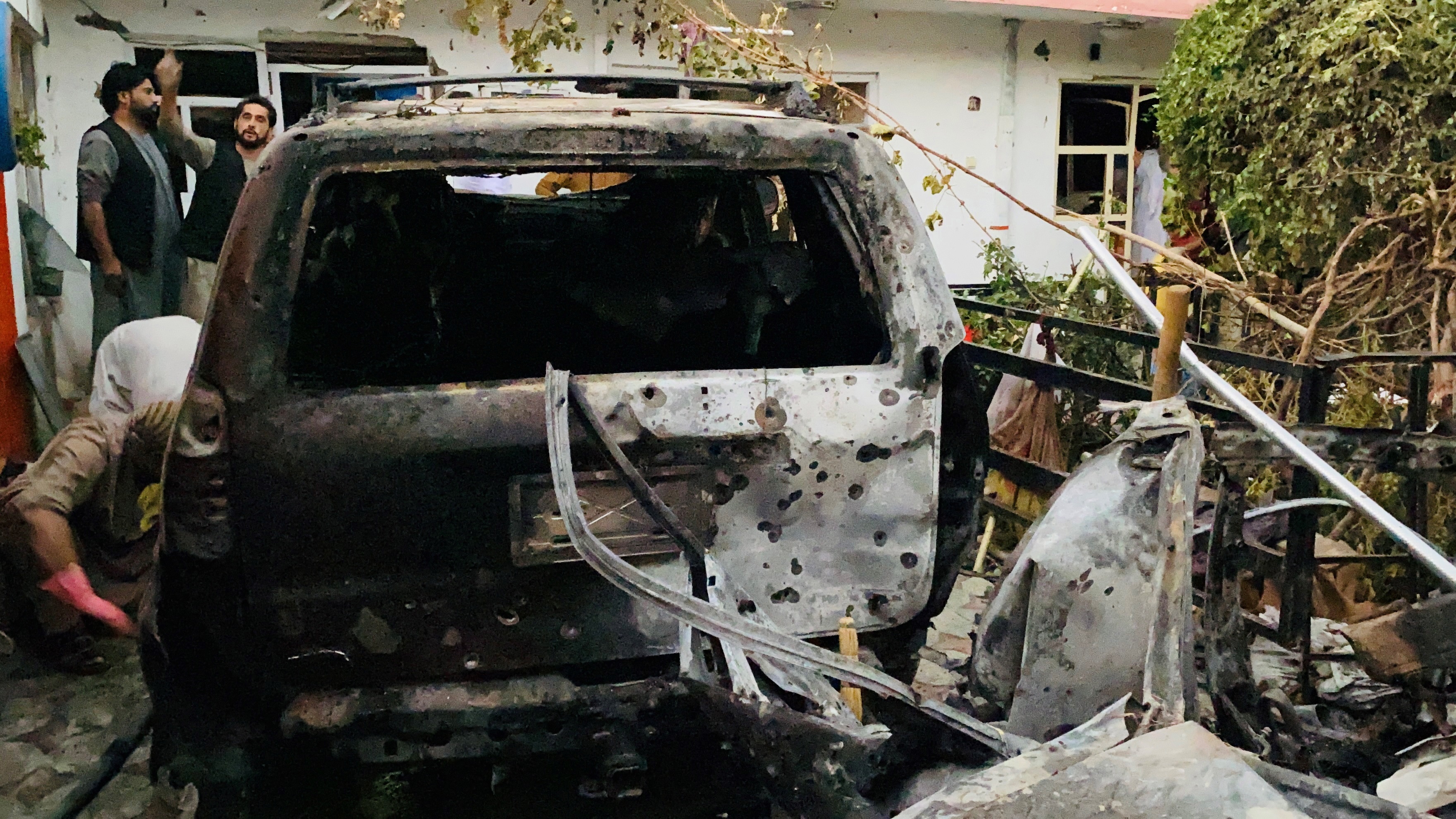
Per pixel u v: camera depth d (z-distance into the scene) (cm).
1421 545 219
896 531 236
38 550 371
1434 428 360
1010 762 166
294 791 229
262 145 703
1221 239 705
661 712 219
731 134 235
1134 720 176
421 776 243
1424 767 213
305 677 216
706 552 224
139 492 390
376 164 220
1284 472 423
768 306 290
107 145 649
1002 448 517
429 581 215
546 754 218
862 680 182
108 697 377
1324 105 551
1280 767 166
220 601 213
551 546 217
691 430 221
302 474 210
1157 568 198
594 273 300
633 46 870
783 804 188
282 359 212
